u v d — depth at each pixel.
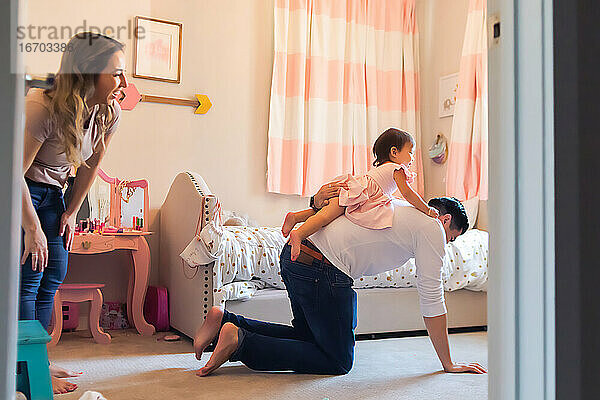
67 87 1.60
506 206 0.69
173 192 3.38
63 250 2.03
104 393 2.00
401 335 3.24
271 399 1.94
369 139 4.29
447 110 4.32
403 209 2.22
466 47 4.05
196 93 3.81
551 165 0.64
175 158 3.75
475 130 3.96
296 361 2.26
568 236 0.62
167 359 2.58
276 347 2.26
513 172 0.68
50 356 2.62
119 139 3.59
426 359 2.60
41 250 1.86
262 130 4.02
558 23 0.63
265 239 3.02
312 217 2.22
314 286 2.21
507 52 0.69
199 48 3.81
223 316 2.39
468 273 3.30
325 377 2.25
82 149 1.91
